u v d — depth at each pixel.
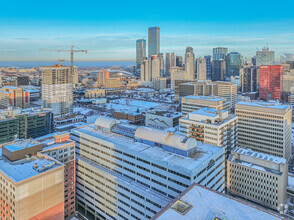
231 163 174.50
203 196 85.31
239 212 76.12
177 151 128.38
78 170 163.25
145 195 119.44
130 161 132.62
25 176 106.94
